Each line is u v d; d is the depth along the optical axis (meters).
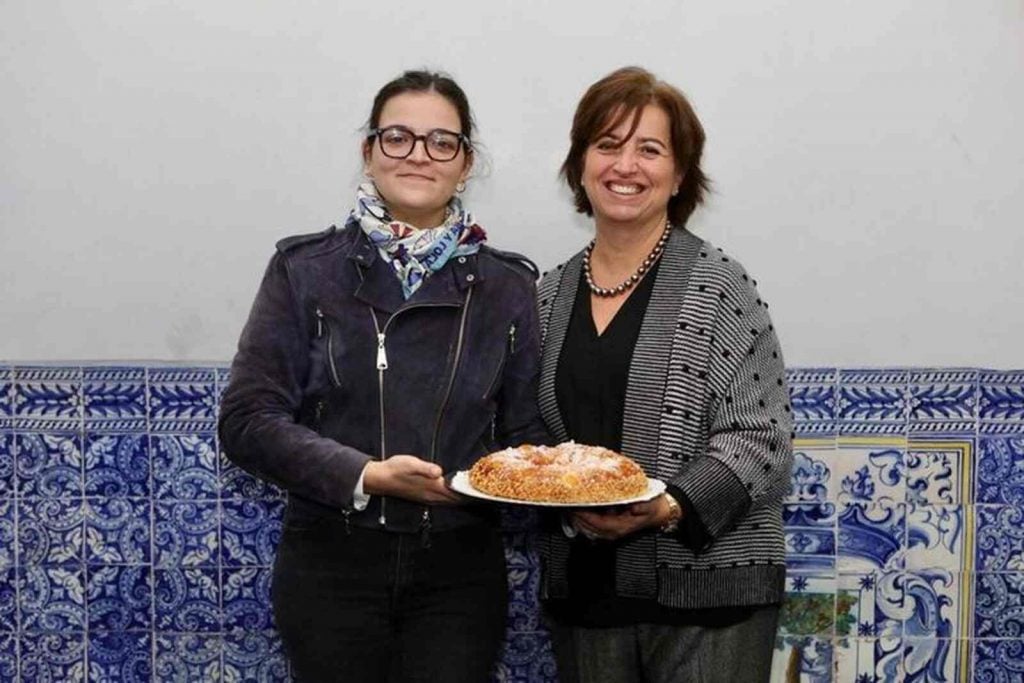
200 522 1.90
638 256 1.54
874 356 1.88
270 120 1.84
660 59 1.83
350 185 1.85
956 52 1.82
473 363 1.46
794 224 1.86
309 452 1.37
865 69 1.83
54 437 1.89
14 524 1.90
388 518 1.42
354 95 1.84
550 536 1.56
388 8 1.83
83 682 1.93
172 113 1.84
